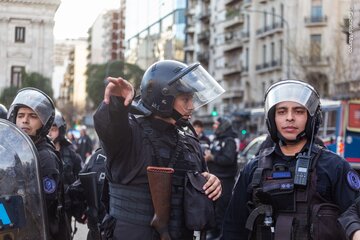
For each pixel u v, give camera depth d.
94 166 5.01
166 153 3.51
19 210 3.20
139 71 51.25
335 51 39.50
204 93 3.61
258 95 57.38
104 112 3.27
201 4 74.38
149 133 3.52
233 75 64.25
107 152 3.41
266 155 3.47
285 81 3.49
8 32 56.69
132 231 3.41
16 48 58.16
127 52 53.66
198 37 74.19
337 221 3.21
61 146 6.46
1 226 3.11
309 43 46.50
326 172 3.31
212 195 3.48
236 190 3.60
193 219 3.38
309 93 3.44
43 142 4.33
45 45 58.69
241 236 3.62
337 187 3.31
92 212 4.64
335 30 40.28
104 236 3.54
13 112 4.36
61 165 4.41
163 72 3.58
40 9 47.47
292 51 44.75
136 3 44.00
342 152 16.89
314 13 48.47
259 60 57.88
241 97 61.22
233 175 8.77
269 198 3.30
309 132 3.42
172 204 3.43
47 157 4.14
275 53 54.03
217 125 8.89
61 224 4.31
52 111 4.40
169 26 63.53
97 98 58.91
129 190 3.45
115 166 3.46
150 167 3.35
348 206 3.29
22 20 54.47
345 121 17.06
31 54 58.91
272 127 3.48
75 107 94.88
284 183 3.30
